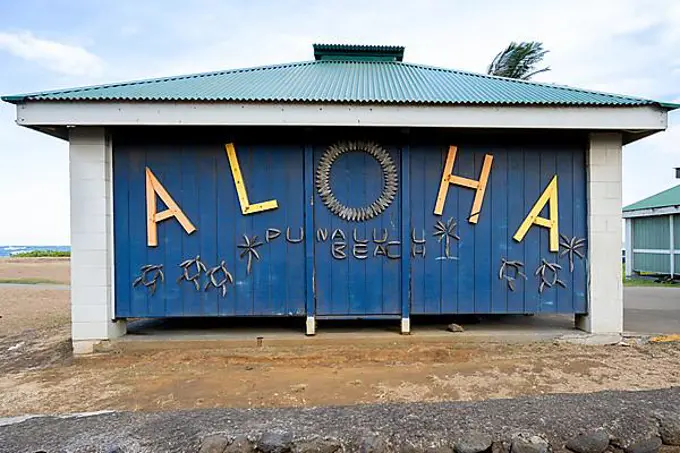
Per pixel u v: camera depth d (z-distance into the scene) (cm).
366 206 523
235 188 518
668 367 438
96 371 443
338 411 254
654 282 1239
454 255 528
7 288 1133
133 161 513
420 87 565
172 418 246
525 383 395
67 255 2500
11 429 234
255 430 228
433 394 370
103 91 503
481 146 530
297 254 522
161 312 513
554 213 530
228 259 518
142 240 513
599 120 487
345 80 604
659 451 230
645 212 1317
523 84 595
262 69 664
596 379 404
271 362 468
